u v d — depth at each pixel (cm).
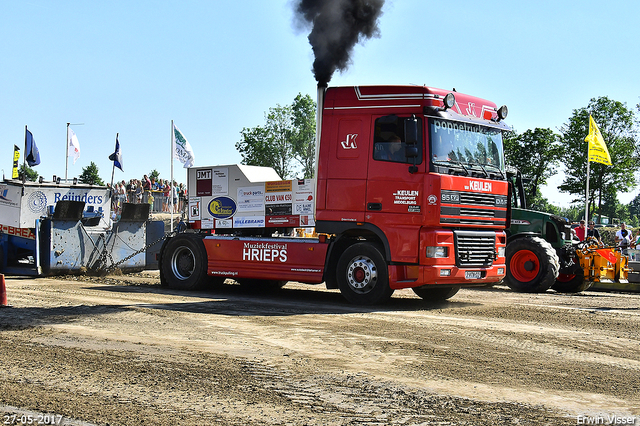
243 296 1184
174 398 500
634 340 766
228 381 552
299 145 5984
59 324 822
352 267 1062
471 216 1034
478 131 1073
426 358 652
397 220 1009
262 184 1228
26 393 510
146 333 768
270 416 460
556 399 514
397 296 1234
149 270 1773
